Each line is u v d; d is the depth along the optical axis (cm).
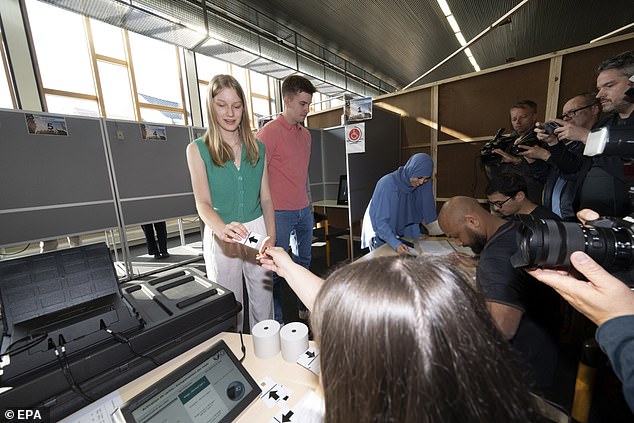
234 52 386
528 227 48
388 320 22
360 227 367
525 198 120
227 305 86
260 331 78
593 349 79
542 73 217
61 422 55
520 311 80
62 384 57
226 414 56
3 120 212
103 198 265
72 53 390
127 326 67
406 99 292
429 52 500
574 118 151
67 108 390
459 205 103
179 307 79
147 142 292
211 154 114
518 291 81
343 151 361
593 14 403
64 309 65
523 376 24
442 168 277
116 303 70
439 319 22
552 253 44
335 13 366
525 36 468
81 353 60
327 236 318
